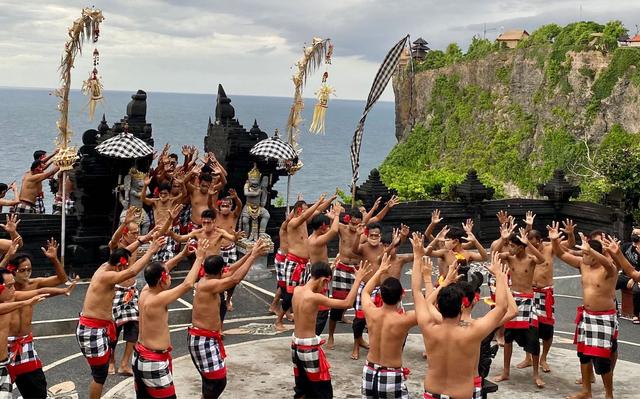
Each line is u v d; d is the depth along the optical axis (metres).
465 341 7.31
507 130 95.44
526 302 11.26
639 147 24.17
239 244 18.05
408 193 36.69
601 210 22.02
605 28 86.25
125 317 11.12
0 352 8.10
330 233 13.08
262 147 17.45
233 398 10.33
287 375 11.38
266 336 13.62
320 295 9.52
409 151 107.31
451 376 7.39
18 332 8.88
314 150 163.88
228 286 9.45
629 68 81.25
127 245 12.47
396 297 8.52
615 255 10.38
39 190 17.88
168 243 16.42
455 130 101.56
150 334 8.80
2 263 9.84
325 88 16.94
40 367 9.16
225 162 19.08
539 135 91.00
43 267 16.70
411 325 8.44
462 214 22.00
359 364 12.02
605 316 10.45
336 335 13.80
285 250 14.20
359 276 9.61
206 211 13.64
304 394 9.92
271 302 16.00
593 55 85.31
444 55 108.19
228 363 11.88
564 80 88.06
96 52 15.41
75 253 16.72
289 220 13.98
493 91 98.62
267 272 17.94
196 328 9.49
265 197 18.59
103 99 15.55
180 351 12.62
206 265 9.45
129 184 16.28
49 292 9.26
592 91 84.69
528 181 90.88
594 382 11.52
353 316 15.20
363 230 12.77
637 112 79.56
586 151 83.81
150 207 17.64
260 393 10.55
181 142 134.25
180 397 10.31
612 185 22.55
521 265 11.30
